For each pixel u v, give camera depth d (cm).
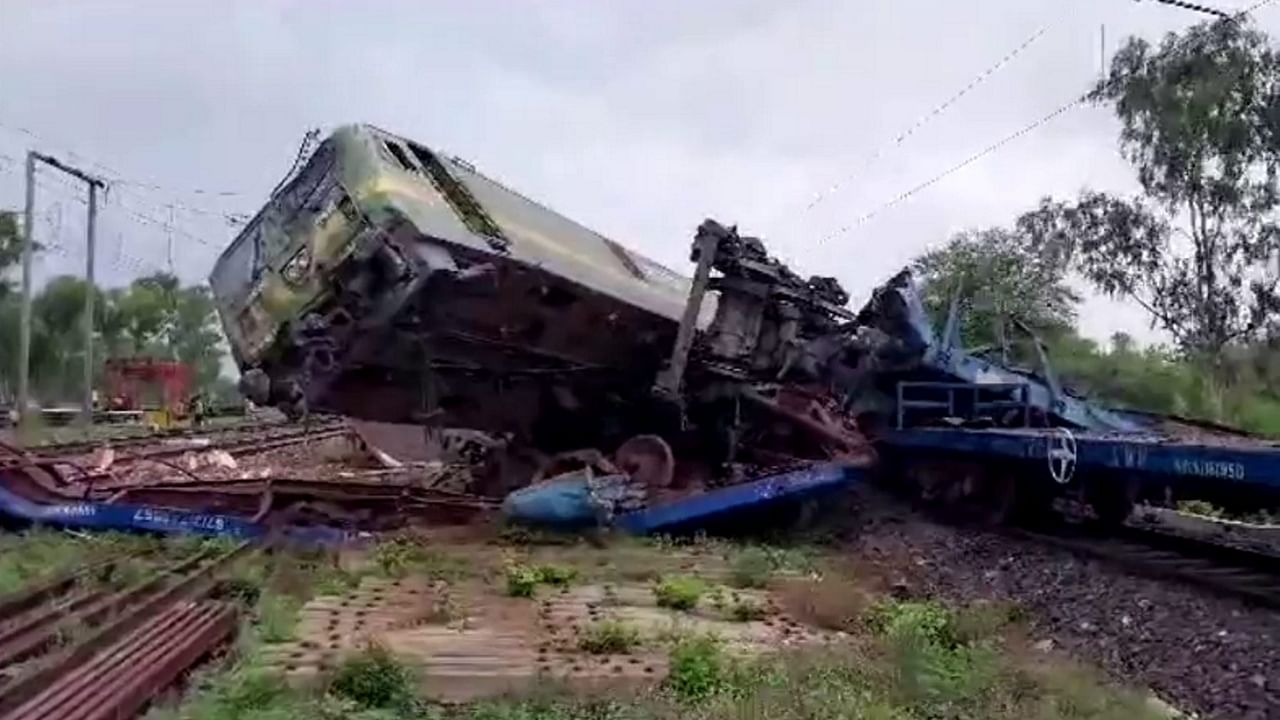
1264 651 997
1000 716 777
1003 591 1338
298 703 757
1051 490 1780
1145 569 1379
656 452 1825
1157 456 1367
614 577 1334
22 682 696
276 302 1683
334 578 1238
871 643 973
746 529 1795
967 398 2042
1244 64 3469
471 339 1716
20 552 1352
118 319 8950
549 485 1673
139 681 735
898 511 2003
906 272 2075
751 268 1844
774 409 1920
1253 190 3531
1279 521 1905
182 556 1358
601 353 1869
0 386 7862
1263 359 3506
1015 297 3678
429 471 2291
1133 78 3584
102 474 1703
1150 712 830
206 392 7125
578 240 1981
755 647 978
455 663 895
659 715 760
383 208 1578
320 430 3662
